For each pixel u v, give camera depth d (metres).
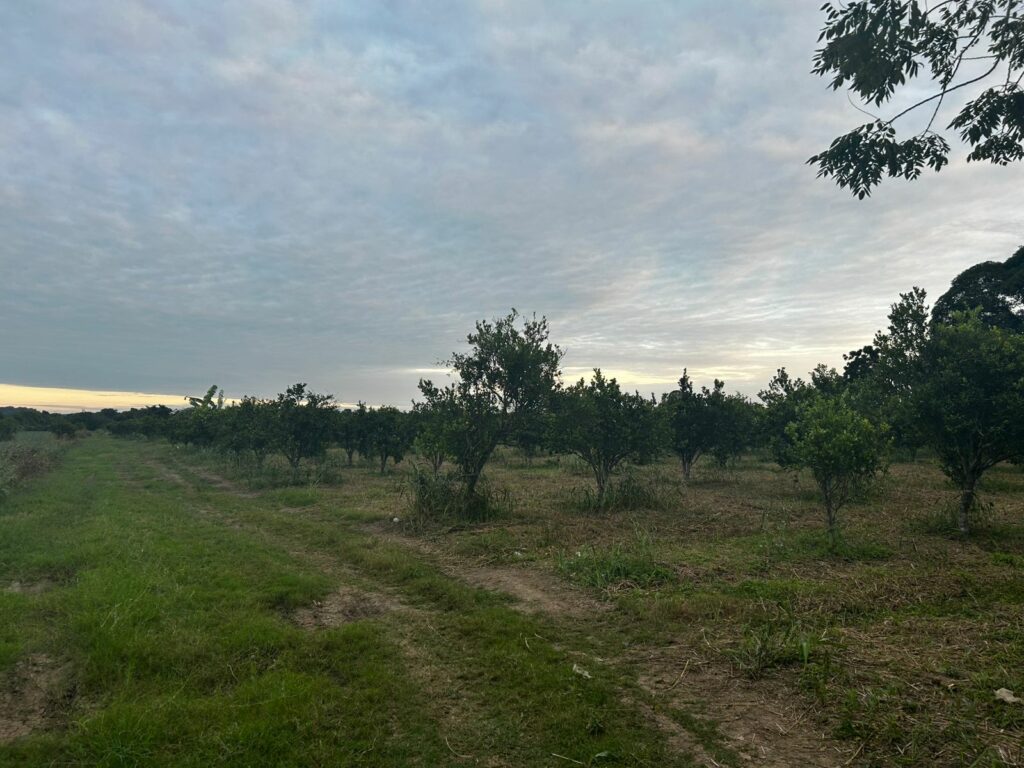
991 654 5.06
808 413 10.69
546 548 9.74
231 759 3.76
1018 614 6.06
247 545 10.00
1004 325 30.05
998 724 3.95
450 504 12.51
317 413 20.59
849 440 9.41
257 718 4.22
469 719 4.38
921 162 5.53
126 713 4.24
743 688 4.72
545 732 4.16
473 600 7.17
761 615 6.25
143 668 5.08
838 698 4.40
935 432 10.47
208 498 16.64
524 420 13.48
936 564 8.22
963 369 10.11
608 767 3.71
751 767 3.67
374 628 6.22
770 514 12.52
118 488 18.66
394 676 5.04
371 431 24.05
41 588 7.61
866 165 5.55
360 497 15.98
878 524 11.27
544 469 23.50
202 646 5.49
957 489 15.37
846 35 5.00
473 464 13.25
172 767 3.68
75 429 58.44
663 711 4.40
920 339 10.98
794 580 7.54
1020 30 4.77
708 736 4.05
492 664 5.28
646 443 13.62
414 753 3.92
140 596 6.73
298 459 20.81
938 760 3.62
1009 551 9.08
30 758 3.79
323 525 12.14
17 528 10.99
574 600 7.16
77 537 10.38
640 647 5.67
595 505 13.52
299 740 3.99
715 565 8.33
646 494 13.85
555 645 5.79
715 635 5.84
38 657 5.37
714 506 13.80
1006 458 9.98
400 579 8.20
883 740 3.86
